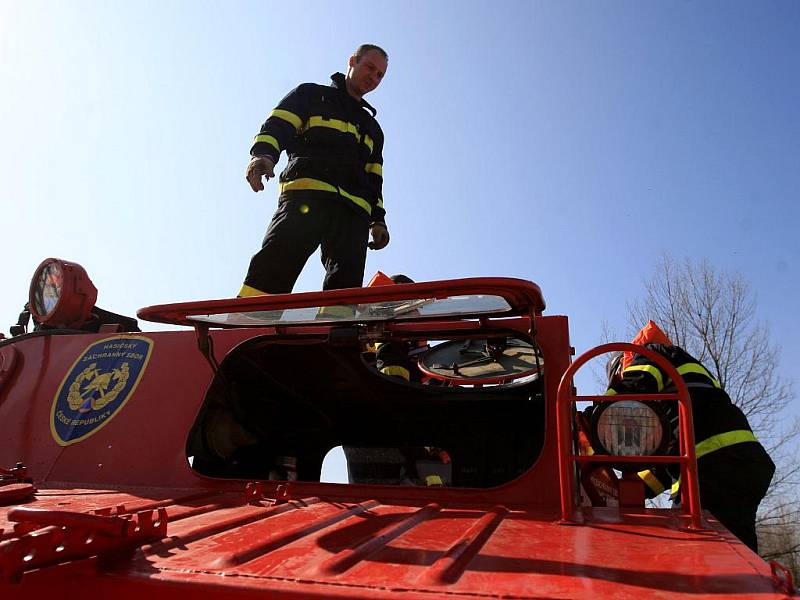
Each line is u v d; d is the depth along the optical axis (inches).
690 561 54.0
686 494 76.7
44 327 144.7
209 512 76.8
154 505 80.2
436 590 45.6
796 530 535.5
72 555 50.8
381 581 47.6
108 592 49.7
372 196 168.9
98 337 129.3
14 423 121.4
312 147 158.9
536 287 85.1
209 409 122.6
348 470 168.6
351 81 171.0
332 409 152.8
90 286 144.0
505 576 49.4
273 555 55.7
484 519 74.9
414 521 73.6
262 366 129.4
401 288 85.3
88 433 115.4
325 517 74.6
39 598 51.2
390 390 140.6
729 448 139.6
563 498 74.2
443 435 155.8
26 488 83.1
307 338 118.0
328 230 158.6
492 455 152.7
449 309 96.9
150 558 54.1
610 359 169.5
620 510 82.4
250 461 148.8
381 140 176.6
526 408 144.9
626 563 53.5
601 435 86.5
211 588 47.4
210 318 102.7
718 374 536.4
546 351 107.3
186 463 106.8
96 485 106.1
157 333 125.8
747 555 56.2
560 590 45.6
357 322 106.0
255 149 145.6
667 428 85.5
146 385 118.6
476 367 151.3
